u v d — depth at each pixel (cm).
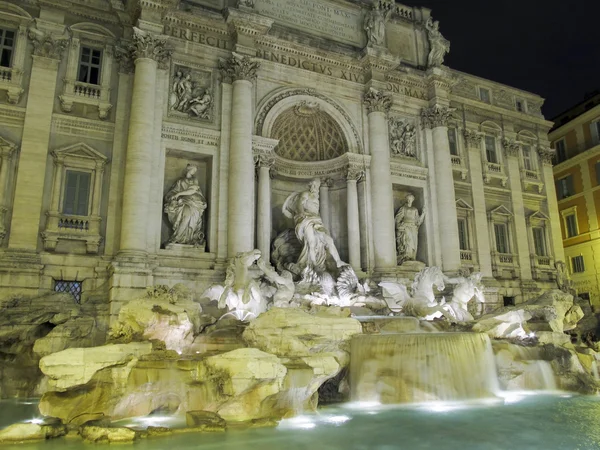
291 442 1149
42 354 1900
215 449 1082
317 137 3191
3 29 2405
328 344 1702
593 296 4169
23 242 2209
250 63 2734
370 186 3036
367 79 3162
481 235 3475
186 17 2667
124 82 2564
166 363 1424
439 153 3300
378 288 2744
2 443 1130
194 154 2614
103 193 2430
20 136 2322
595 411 1501
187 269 2388
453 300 2452
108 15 2602
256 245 2678
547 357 1931
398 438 1191
